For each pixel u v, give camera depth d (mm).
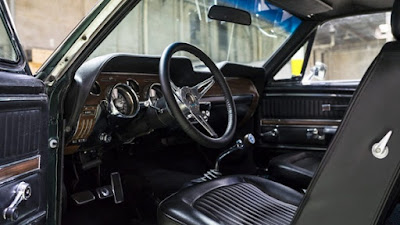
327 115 2582
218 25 2891
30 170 1057
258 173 2799
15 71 1089
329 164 1020
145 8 2553
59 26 1808
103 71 1544
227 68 2141
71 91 1337
